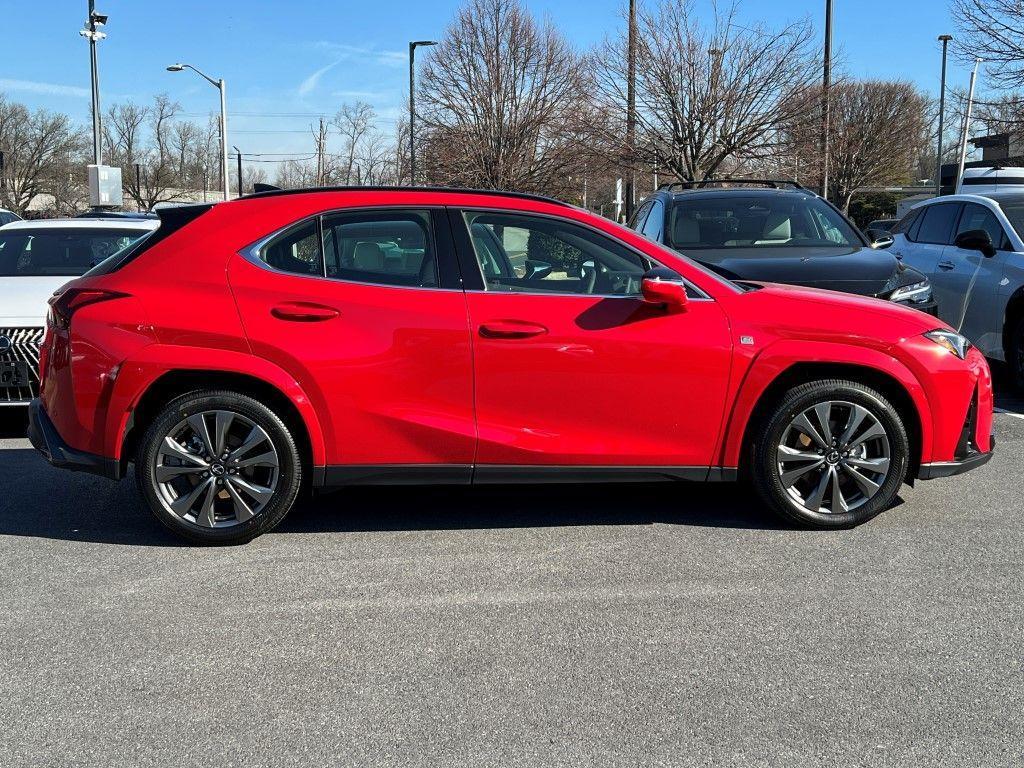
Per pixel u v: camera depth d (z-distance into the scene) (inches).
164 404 190.7
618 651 145.8
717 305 191.9
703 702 130.6
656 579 173.6
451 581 173.8
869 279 278.8
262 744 121.2
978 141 1289.4
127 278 186.7
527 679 137.3
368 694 133.4
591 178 1066.7
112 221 362.0
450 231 190.4
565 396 188.2
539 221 193.0
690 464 194.2
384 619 157.6
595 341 186.9
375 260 189.3
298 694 133.6
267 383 186.7
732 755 118.0
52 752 119.6
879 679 136.7
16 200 2544.3
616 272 192.7
